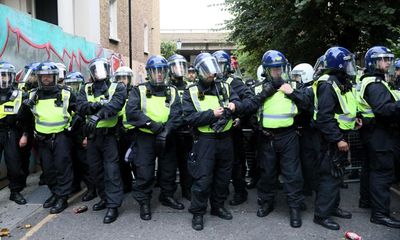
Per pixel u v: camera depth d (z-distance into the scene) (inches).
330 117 163.5
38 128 197.9
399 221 170.7
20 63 264.7
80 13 516.4
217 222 181.2
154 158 188.9
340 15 374.0
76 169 232.1
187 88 177.0
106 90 189.2
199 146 173.2
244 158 210.1
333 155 167.3
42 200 217.8
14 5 454.9
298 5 343.6
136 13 784.3
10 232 172.7
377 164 172.1
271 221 181.5
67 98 200.7
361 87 173.2
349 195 220.8
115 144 189.6
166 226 177.8
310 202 208.2
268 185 185.8
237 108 171.5
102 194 200.2
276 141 177.5
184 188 220.2
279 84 176.4
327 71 170.9
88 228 176.6
